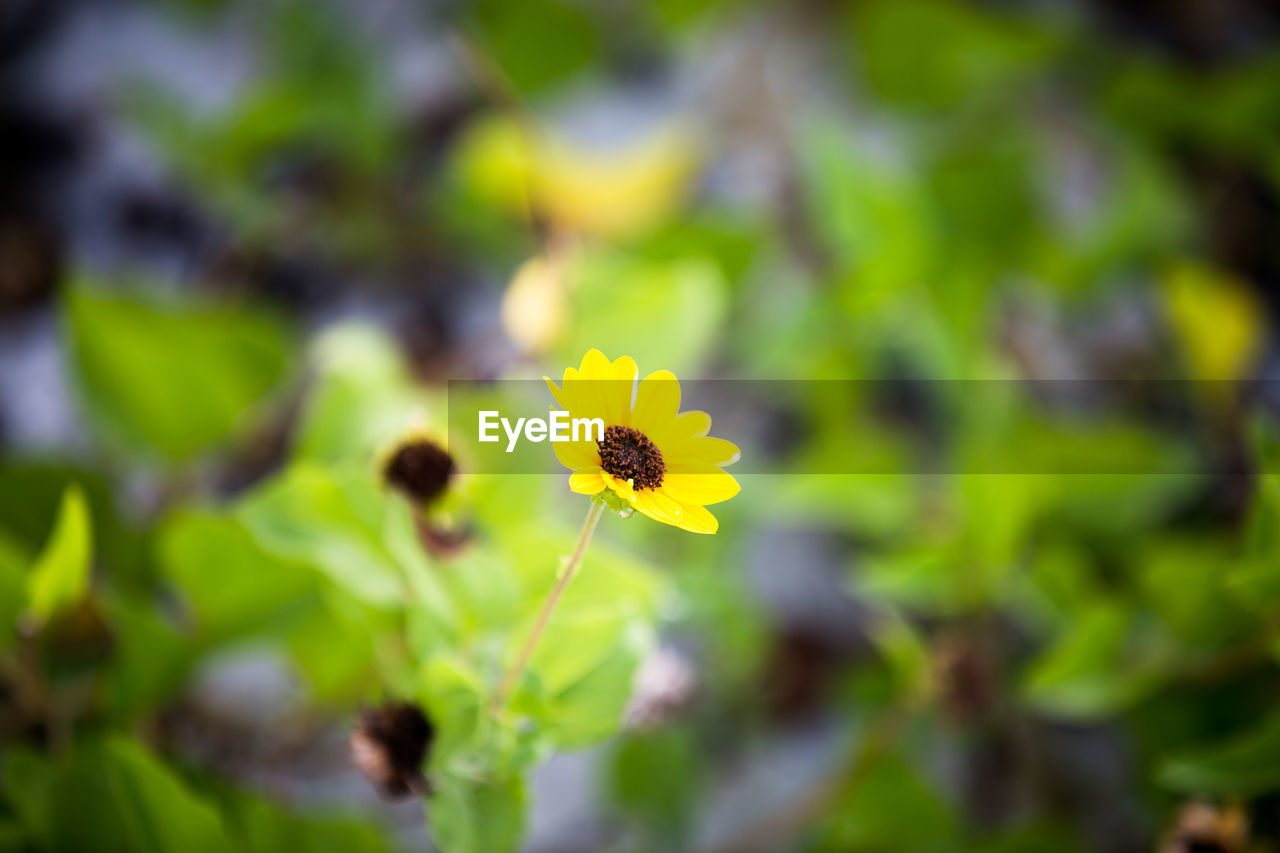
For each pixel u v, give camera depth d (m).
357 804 0.85
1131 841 0.87
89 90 1.19
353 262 1.11
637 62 1.26
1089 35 1.30
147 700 0.72
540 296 0.80
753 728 0.93
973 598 0.83
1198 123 1.18
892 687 0.89
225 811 0.73
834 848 0.80
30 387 1.00
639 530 0.87
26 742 0.75
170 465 0.80
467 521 0.72
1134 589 0.85
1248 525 0.71
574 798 0.89
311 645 0.74
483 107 1.17
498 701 0.63
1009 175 1.02
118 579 0.78
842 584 1.01
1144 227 1.08
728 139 1.21
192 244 1.11
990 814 0.88
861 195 0.99
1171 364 1.10
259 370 0.80
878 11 1.17
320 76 1.12
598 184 1.08
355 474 0.68
